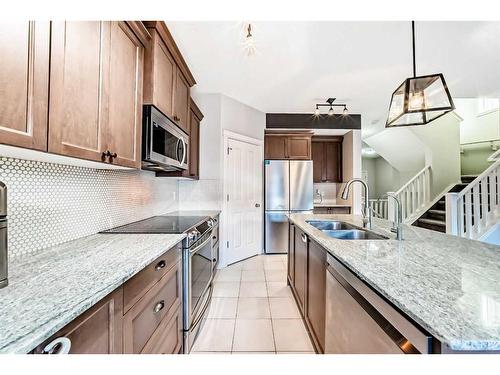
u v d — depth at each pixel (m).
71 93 1.07
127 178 2.20
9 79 0.80
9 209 1.13
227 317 2.29
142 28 1.66
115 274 0.93
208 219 2.62
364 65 2.85
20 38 0.84
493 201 3.48
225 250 3.74
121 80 1.47
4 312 0.65
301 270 2.24
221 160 3.71
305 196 4.46
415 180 5.07
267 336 2.00
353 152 4.70
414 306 0.72
